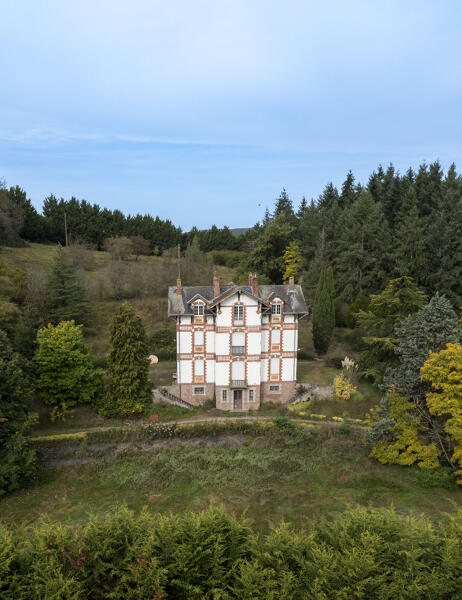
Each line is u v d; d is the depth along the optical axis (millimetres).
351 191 95438
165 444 36469
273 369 45312
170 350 55219
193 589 14773
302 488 29266
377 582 14516
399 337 41438
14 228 84375
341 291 67875
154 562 14758
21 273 57688
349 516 18531
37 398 41781
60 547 15375
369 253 66125
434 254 59750
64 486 29812
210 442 37188
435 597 14789
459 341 33656
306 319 69000
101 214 108062
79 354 40656
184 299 44562
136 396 41219
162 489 29266
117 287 67188
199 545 15977
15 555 15047
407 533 16500
